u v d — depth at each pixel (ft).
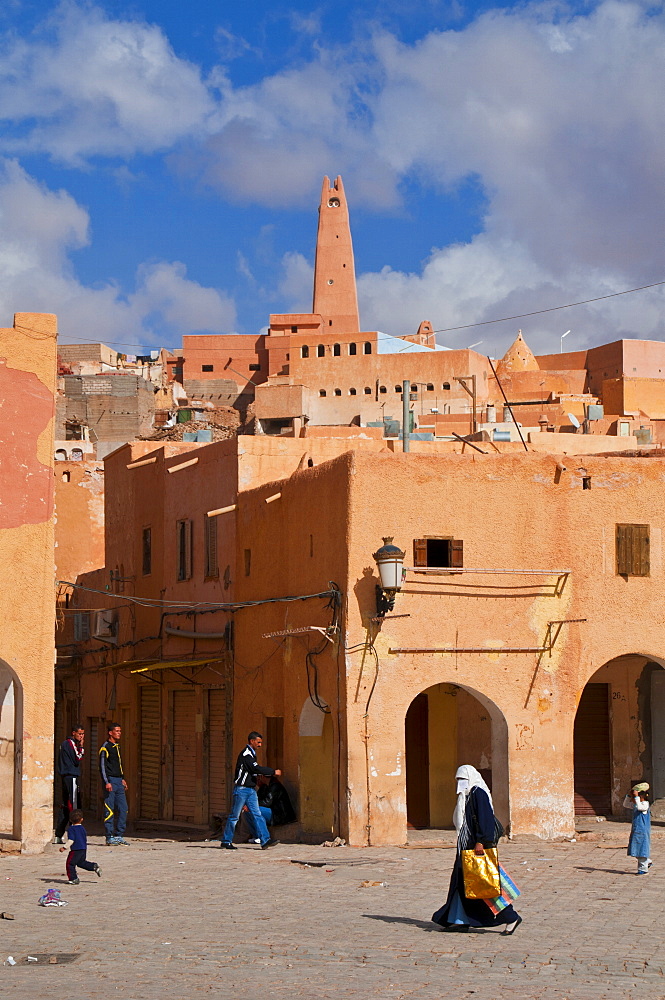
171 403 267.59
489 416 177.88
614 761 73.77
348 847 61.46
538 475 66.23
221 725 81.66
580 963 34.47
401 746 63.00
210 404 285.43
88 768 108.47
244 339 315.99
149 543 96.78
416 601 63.98
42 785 61.67
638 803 52.47
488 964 34.37
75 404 229.25
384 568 61.82
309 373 289.94
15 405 63.05
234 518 81.10
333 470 66.03
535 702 65.00
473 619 64.69
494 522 65.51
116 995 31.24
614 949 36.37
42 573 62.75
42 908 44.27
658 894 46.88
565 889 48.14
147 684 93.50
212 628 83.41
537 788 64.54
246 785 64.23
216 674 82.33
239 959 35.37
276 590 73.67
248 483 81.51
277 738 73.31
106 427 229.04
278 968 34.19
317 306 348.59
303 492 70.18
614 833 65.87
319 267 350.23
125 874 53.06
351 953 35.94
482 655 64.59
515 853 59.31
